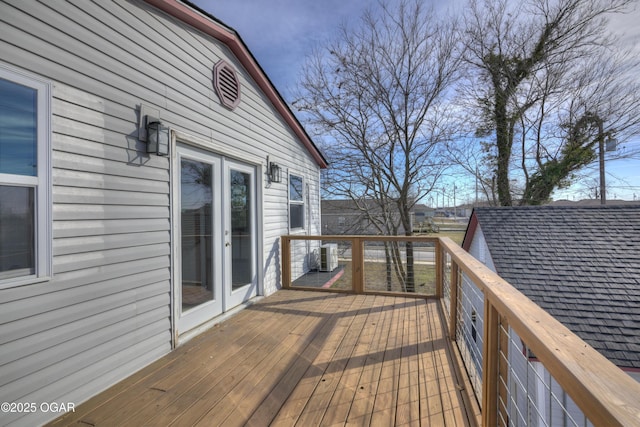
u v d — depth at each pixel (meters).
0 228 1.70
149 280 2.62
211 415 1.93
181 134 3.01
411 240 4.51
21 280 1.75
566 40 9.91
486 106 10.81
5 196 1.72
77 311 2.05
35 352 1.81
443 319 3.58
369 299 4.46
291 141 6.04
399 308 4.02
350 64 10.12
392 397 2.10
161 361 2.62
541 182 10.67
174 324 2.86
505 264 6.36
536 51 10.22
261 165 4.70
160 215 2.75
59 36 1.97
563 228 7.25
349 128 10.63
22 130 1.78
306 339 3.06
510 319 1.20
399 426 1.81
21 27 1.77
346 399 2.08
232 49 3.92
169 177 2.86
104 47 2.27
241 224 4.20
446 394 2.12
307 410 1.97
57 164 1.94
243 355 2.73
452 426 1.80
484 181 11.35
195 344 2.95
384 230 11.55
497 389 1.56
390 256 10.49
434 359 2.63
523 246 6.83
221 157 3.76
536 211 8.05
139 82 2.57
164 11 2.87
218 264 3.64
